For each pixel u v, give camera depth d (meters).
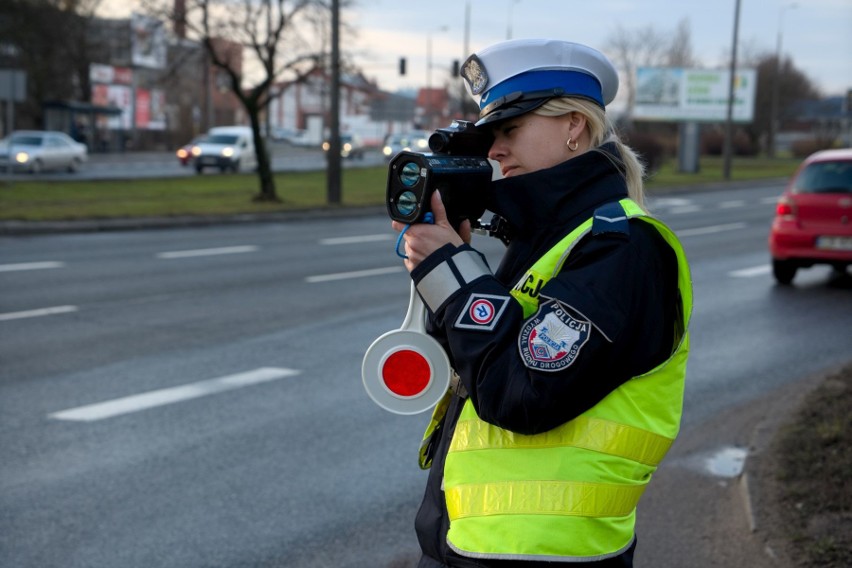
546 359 1.77
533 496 1.84
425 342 2.04
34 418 6.41
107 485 5.27
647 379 1.88
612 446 1.84
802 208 13.05
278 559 4.46
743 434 6.39
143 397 6.97
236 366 7.95
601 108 2.03
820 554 4.07
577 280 1.82
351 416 6.66
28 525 4.74
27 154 33.72
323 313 10.38
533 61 2.00
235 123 86.44
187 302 10.86
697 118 51.78
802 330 10.11
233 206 24.11
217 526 4.79
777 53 76.44
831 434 5.43
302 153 67.19
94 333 9.08
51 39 48.88
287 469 5.59
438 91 90.19
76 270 13.09
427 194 1.86
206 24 24.95
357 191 31.80
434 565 2.04
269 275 13.15
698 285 13.27
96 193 26.31
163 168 41.88
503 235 2.17
